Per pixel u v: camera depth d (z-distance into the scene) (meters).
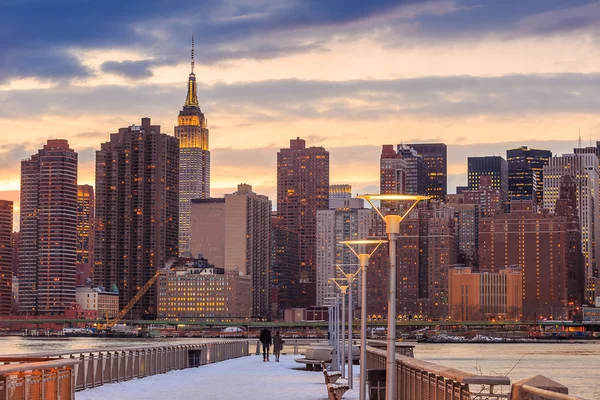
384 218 31.33
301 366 97.44
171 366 85.56
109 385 63.59
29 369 35.25
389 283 31.03
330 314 126.81
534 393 24.06
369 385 46.78
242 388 63.41
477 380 27.66
